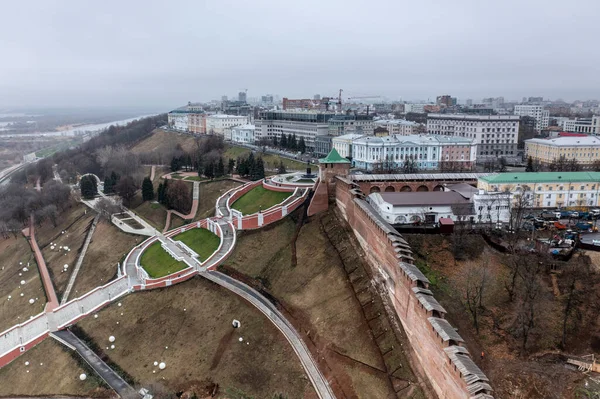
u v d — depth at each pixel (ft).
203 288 374.22
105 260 504.84
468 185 431.02
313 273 349.41
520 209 346.33
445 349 206.28
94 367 325.01
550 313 258.78
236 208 513.86
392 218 368.07
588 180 407.85
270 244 409.49
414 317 245.65
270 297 346.74
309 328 300.81
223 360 300.61
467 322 260.83
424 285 251.80
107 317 375.04
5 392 326.65
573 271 279.28
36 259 563.07
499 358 238.68
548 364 232.12
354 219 366.22
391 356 253.24
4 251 622.95
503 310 265.54
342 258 347.15
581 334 245.86
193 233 497.87
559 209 405.80
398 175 452.76
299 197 452.76
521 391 217.97
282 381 272.72
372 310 285.84
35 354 353.92
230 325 326.65
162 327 347.97
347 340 277.23
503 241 317.63
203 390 284.61
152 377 304.50
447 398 206.08
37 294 470.80
